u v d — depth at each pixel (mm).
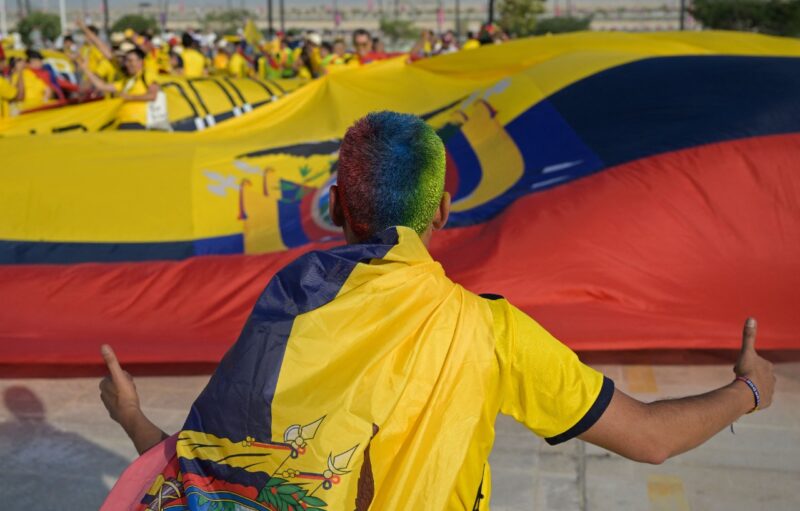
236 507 1423
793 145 5281
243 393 1421
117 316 5086
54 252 6324
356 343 1429
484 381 1480
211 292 5289
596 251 4957
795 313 4691
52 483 3584
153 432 1740
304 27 95938
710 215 5074
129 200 7098
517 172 6145
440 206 1639
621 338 4449
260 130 9828
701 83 6062
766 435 3836
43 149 8180
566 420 1506
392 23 64500
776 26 33344
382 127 1562
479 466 1531
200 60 16000
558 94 6715
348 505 1386
